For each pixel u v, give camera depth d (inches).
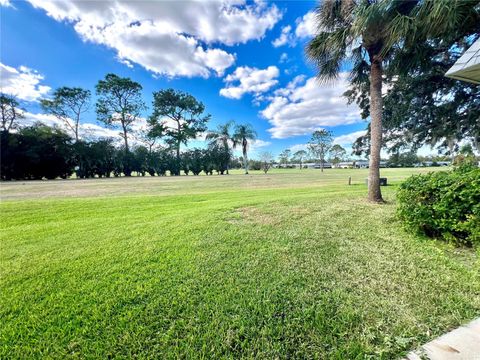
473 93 241.1
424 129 287.7
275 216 184.1
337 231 142.0
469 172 115.6
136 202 283.1
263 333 59.9
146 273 94.6
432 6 151.5
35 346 58.0
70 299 77.7
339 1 207.9
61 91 989.8
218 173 1354.6
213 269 96.5
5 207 246.2
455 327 59.5
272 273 91.6
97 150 1019.3
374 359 51.0
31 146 880.3
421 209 123.3
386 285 80.2
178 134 1254.3
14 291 83.0
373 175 228.5
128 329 62.6
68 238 142.6
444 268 91.3
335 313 66.2
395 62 216.1
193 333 60.7
